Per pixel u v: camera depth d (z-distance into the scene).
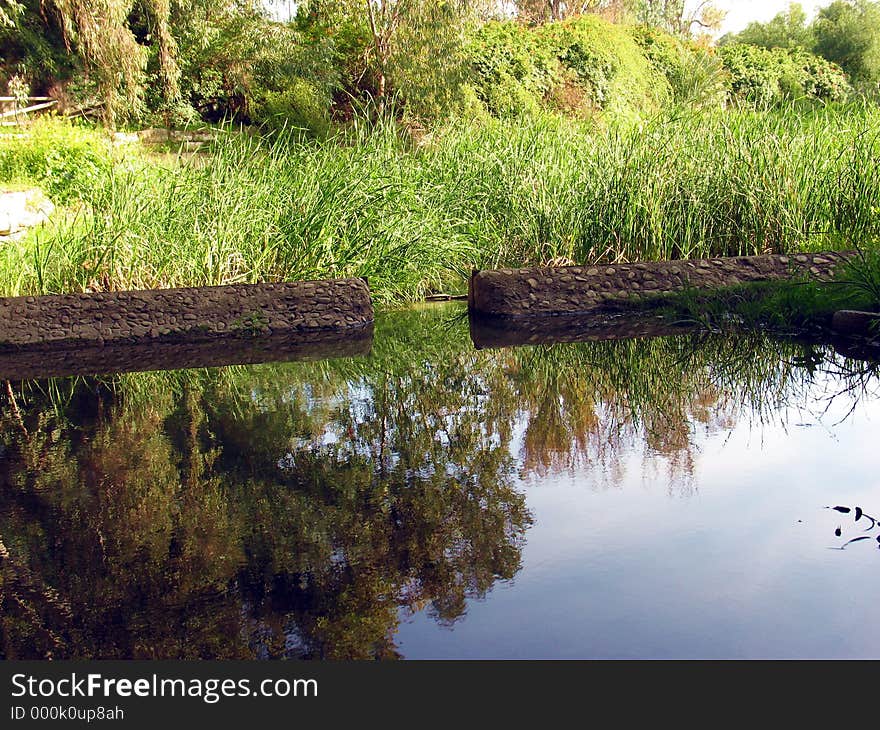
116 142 13.12
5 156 10.44
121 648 1.88
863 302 5.83
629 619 1.90
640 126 8.41
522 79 19.28
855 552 2.20
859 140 7.92
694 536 2.34
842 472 2.87
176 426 3.85
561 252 7.79
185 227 7.36
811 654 1.75
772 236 7.64
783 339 5.60
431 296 8.42
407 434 3.57
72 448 3.53
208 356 5.76
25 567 2.31
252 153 8.27
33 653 1.88
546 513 2.56
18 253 7.04
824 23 31.03
